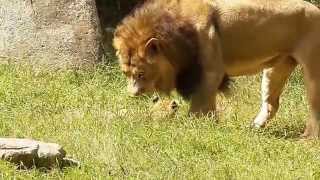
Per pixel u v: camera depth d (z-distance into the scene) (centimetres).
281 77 1167
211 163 922
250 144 1006
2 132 988
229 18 1105
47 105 1149
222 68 1115
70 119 1070
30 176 825
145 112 1130
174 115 1120
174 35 1097
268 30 1114
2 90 1209
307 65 1117
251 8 1110
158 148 966
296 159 975
